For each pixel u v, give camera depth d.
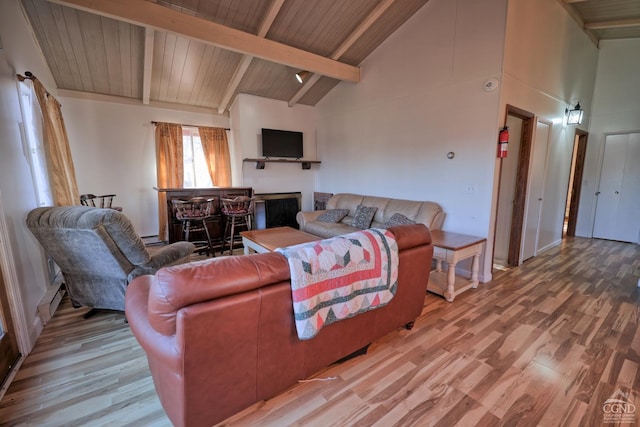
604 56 5.14
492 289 3.14
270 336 1.42
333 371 1.85
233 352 1.32
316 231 4.44
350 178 5.26
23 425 1.46
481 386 1.72
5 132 2.12
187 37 3.20
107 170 4.72
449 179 3.63
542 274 3.58
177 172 5.20
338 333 1.74
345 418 1.50
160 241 5.19
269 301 1.35
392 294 1.85
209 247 4.43
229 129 5.71
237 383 1.38
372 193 4.81
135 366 1.93
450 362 1.93
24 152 2.47
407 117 4.09
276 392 1.56
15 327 1.95
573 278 3.44
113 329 2.38
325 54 4.36
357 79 4.75
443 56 3.55
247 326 1.32
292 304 1.44
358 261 1.64
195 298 1.16
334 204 5.06
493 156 3.17
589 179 5.47
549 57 3.77
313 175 6.26
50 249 2.26
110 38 3.50
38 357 2.01
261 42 3.71
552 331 2.30
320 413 1.53
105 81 4.30
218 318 1.22
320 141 5.97
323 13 3.61
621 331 2.29
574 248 4.77
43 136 2.90
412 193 4.12
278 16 3.53
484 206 3.29
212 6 3.24
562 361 1.93
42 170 2.84
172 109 5.18
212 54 4.05
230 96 5.08
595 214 5.48
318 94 5.60
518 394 1.65
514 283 3.30
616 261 4.07
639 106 4.88
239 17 3.44
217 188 4.83
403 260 1.99
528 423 1.46
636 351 2.03
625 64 4.96
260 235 3.71
